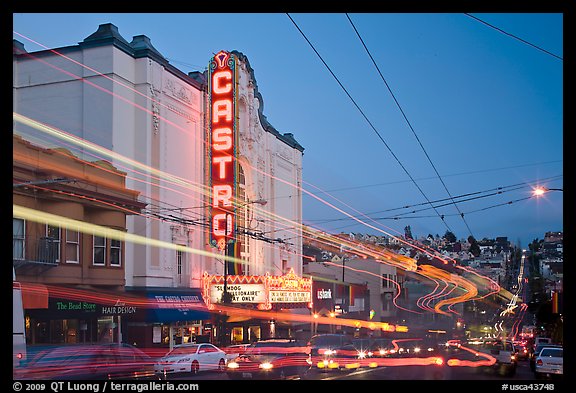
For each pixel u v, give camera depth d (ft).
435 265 371.76
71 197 99.45
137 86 124.57
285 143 194.29
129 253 120.57
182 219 121.29
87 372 71.61
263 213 173.17
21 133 123.34
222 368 98.89
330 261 278.87
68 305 99.30
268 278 151.23
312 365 93.09
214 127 139.54
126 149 121.19
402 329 249.55
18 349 62.18
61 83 122.11
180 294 130.31
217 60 140.77
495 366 99.60
